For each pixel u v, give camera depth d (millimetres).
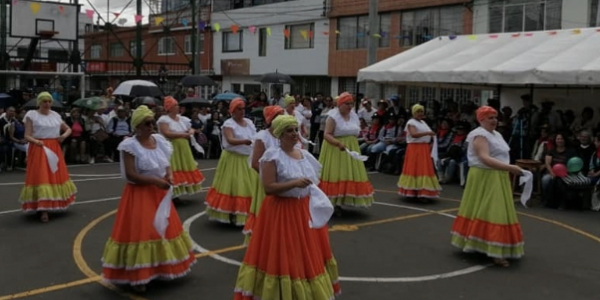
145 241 5480
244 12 32125
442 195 11445
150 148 5535
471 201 6934
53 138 8602
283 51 30203
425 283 6148
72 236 7770
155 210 5570
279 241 4582
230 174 8258
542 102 14914
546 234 8484
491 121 6688
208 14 34406
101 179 12734
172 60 37219
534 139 12633
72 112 15703
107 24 32938
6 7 22531
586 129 11617
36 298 5496
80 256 6852
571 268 6797
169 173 5676
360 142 15234
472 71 12320
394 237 8055
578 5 18750
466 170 12562
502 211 6727
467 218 6973
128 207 5520
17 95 19641
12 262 6605
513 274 6520
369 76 14734
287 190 4520
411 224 8859
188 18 35344
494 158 6723
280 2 30078
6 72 17797
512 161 12344
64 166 8812
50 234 7859
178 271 5699
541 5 19734
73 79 27203
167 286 5836
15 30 21703
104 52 43594
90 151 15750
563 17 19156
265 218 4680
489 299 5719
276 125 4664
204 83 22312
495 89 16688
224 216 8234
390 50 25031
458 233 7059
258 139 5781
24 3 21766
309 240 4688
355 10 26234
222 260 6766
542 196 10688
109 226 8359
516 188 11742
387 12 25047
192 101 17328
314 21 28438
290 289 4523
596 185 10328
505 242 6738
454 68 12859
